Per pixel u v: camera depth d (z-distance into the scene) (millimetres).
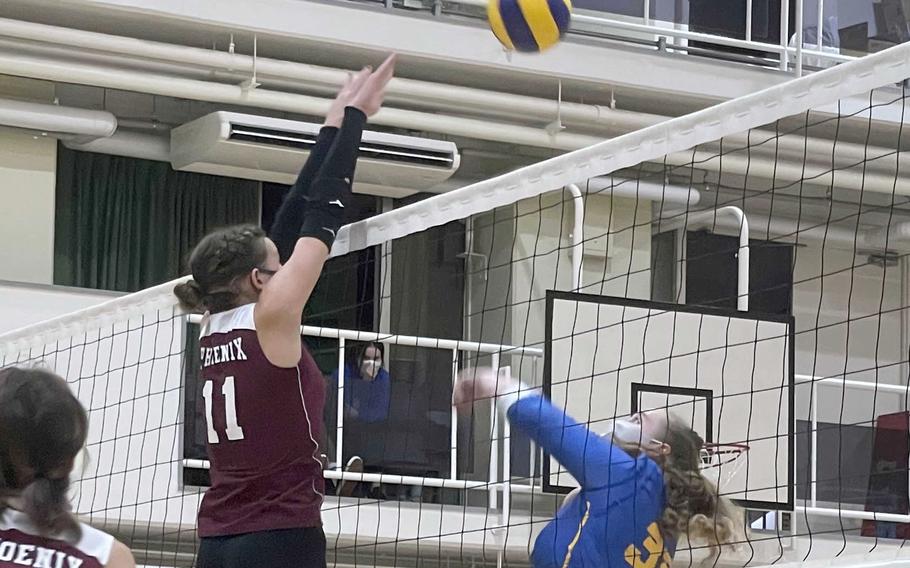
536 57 12617
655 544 4527
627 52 12875
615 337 9898
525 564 10539
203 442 10109
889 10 13766
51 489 2795
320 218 4129
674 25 13273
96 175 13242
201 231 13547
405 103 12836
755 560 10672
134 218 13359
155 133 13297
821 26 13609
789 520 11875
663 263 14586
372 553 10609
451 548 10445
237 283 4176
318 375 4188
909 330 16344
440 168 12922
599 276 14047
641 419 4844
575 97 13461
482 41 12484
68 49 11656
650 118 13156
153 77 11773
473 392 5125
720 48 13492
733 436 10234
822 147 13469
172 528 9820
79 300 11617
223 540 4078
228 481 4125
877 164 13898
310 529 4086
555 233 14016
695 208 14453
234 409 4059
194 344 10156
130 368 9906
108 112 12531
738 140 13234
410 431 11156
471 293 14273
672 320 10141
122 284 13227
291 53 12516
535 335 13711
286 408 4047
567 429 4641
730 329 10273
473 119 13055
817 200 15180
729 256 15016
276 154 12391
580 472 4594
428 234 14281
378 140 12602
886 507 12719
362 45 12125
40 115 11930
